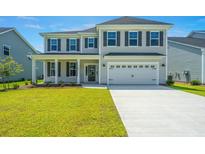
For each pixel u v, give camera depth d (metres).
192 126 6.44
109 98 11.83
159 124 6.63
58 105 9.69
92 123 6.64
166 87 18.55
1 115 7.66
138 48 21.47
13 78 29.11
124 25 21.14
